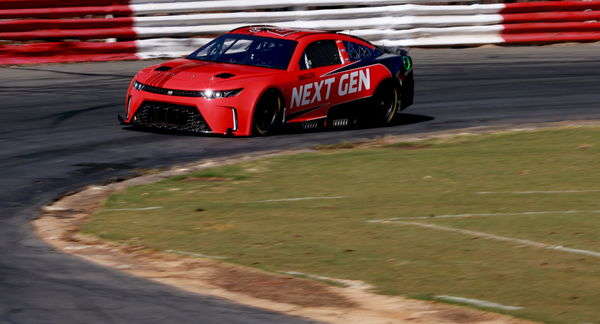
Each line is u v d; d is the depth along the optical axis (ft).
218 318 55.77
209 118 125.80
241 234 78.89
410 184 102.27
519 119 152.76
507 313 58.18
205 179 104.12
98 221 83.35
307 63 136.26
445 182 103.40
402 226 81.61
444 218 84.79
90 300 58.75
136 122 130.21
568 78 193.88
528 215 86.17
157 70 131.75
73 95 159.43
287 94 131.95
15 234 78.13
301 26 212.84
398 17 222.07
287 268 68.59
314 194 96.68
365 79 143.54
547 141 131.23
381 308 59.11
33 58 191.11
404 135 138.41
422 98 170.71
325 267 68.90
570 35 237.04
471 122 149.89
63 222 83.41
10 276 64.13
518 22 232.94
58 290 60.90
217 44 140.67
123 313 56.13
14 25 188.65
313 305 59.52
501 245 75.31
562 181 104.42
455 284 64.64
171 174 106.93
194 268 68.44
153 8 201.46
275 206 90.38
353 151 122.83
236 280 65.21
